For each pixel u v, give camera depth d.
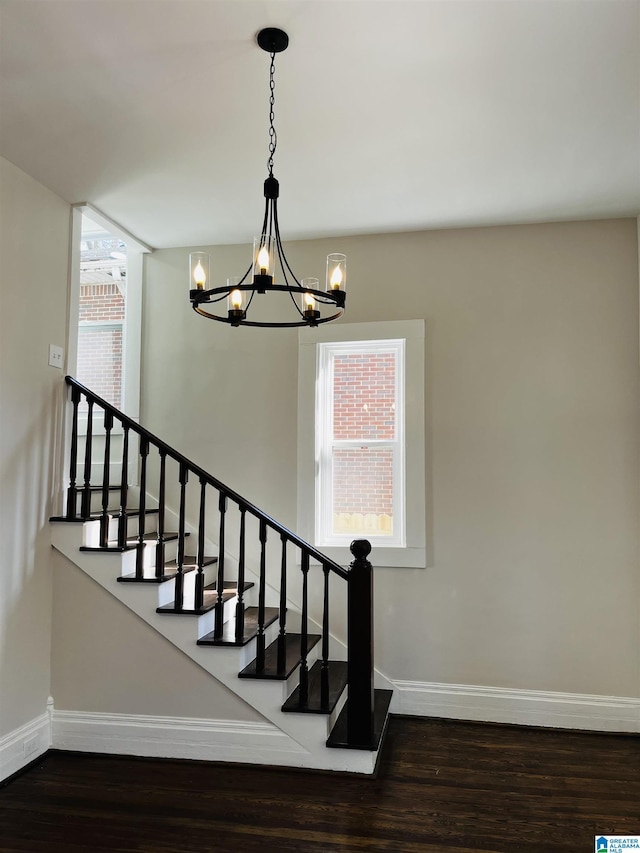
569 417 3.89
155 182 3.46
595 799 2.89
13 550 3.22
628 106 2.71
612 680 3.74
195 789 2.98
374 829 2.63
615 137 2.97
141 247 4.43
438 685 3.92
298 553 4.18
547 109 2.74
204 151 3.13
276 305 4.34
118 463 4.51
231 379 4.36
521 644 3.85
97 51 2.38
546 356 3.95
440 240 4.13
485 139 2.99
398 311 4.14
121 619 3.44
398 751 3.41
